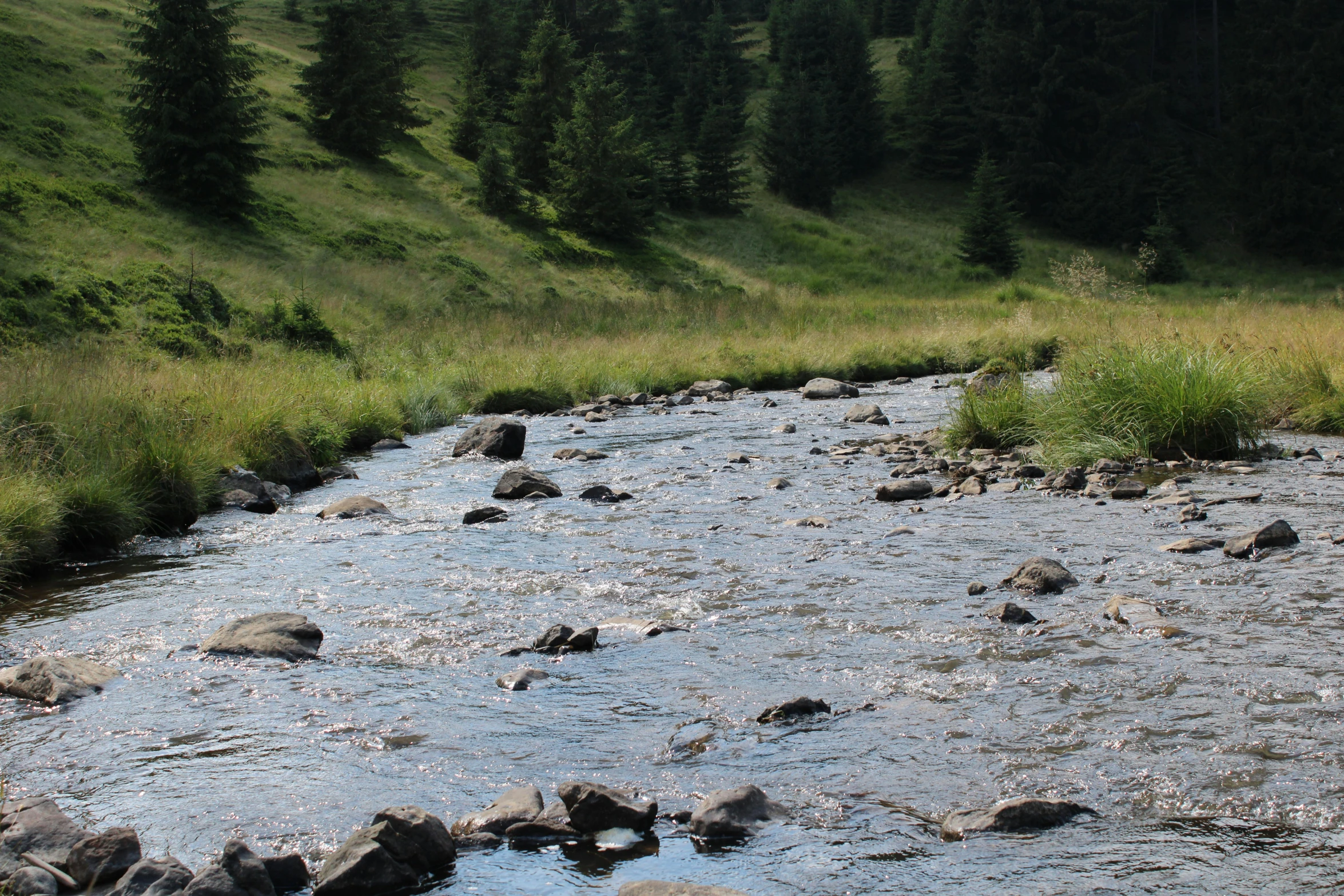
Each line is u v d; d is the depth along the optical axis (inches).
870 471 402.9
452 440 545.3
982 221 2144.4
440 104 2381.9
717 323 1158.3
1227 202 2699.3
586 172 1756.9
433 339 949.8
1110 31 2709.2
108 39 1569.9
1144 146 2694.4
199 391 443.5
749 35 3757.4
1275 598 211.2
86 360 469.7
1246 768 136.7
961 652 187.6
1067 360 491.8
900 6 3772.1
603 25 2859.3
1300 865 113.7
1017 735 150.5
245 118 1213.1
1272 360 518.9
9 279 750.5
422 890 115.4
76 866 118.5
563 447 496.4
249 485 361.1
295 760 150.6
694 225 2130.9
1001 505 322.7
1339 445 423.8
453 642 204.1
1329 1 2655.0
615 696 172.7
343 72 1705.2
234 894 109.7
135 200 1119.0
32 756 152.8
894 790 135.8
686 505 340.2
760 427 556.1
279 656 195.2
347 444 512.4
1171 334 577.0
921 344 979.3
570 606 228.2
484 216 1656.0
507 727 160.9
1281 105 2571.4
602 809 127.7
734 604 224.8
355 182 1562.5
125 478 315.9
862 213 2532.0
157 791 141.0
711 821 126.4
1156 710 157.0
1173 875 112.7
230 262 1059.3
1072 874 113.9
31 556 268.8
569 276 1533.0
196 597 241.8
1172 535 272.2
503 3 3038.9
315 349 851.4
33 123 1176.2
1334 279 2336.4
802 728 156.3
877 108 2871.6
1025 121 2652.6
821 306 1441.9
